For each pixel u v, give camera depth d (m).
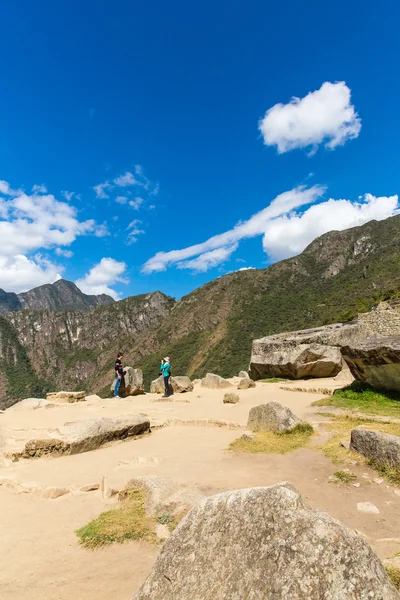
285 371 18.17
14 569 3.90
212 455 7.29
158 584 2.55
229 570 2.38
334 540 2.26
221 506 2.75
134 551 4.02
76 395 17.25
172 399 15.62
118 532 4.39
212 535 2.62
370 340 11.62
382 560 3.26
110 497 5.66
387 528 4.12
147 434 9.62
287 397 13.11
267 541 2.39
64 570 3.79
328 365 17.19
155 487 5.25
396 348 9.75
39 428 10.85
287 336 21.09
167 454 7.63
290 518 2.44
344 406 10.23
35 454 8.30
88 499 5.79
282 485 2.75
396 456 5.55
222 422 9.99
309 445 7.30
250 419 9.14
